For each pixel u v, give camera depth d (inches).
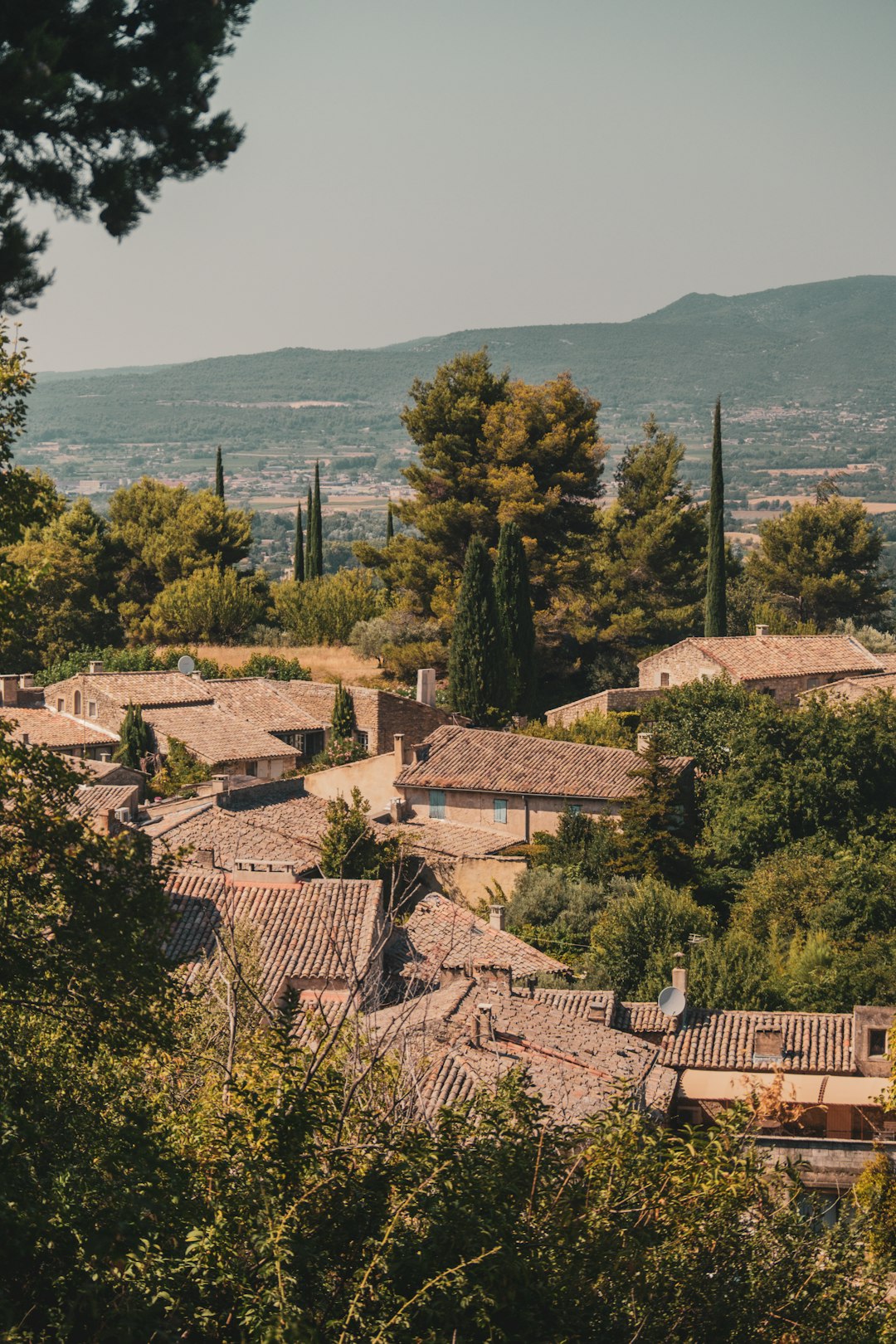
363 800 2410.2
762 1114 1222.3
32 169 668.7
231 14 700.7
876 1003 1836.9
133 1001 687.7
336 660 4052.7
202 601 4372.5
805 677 3299.7
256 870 1711.4
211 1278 551.2
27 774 695.7
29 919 679.1
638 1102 1253.1
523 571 3469.5
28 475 715.4
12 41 649.0
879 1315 675.4
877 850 2415.1
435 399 3951.8
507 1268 557.6
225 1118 612.7
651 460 4365.2
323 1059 644.7
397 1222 562.3
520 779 2615.7
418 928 1795.0
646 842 2349.9
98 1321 543.5
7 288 665.0
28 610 718.5
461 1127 634.8
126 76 665.0
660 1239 631.2
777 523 4687.5
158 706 3157.0
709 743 2824.8
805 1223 674.8
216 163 698.2
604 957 1942.7
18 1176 579.8
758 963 1861.5
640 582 4099.4
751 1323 629.9
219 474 5162.4
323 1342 536.1
